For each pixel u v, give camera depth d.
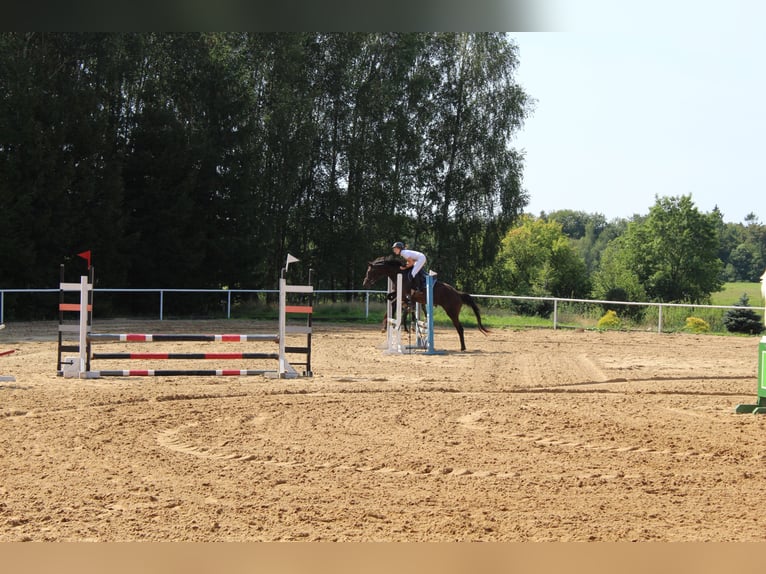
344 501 6.18
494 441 8.48
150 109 34.69
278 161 40.34
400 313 18.28
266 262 41.75
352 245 41.56
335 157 43.00
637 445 8.38
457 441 8.45
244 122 38.00
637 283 67.00
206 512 5.87
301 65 40.75
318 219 42.19
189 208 34.19
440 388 12.61
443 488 6.59
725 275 122.94
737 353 19.78
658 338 24.17
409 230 46.06
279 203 40.75
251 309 34.34
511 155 45.41
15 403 10.63
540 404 10.98
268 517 5.77
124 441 8.30
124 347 19.22
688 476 7.10
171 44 37.44
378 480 6.83
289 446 8.13
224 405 10.65
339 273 42.06
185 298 34.97
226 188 36.78
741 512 6.04
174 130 34.53
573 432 8.99
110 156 33.50
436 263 44.78
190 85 37.19
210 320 29.45
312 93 40.88
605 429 9.18
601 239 152.12
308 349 14.03
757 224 132.25
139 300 34.22
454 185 45.25
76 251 31.98
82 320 13.46
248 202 36.94
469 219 45.41
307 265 42.19
